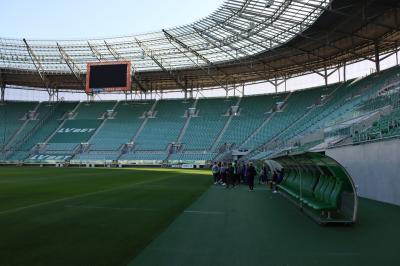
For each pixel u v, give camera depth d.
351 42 43.69
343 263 6.09
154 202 14.07
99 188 20.00
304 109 54.91
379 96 30.41
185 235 8.20
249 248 7.05
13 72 62.69
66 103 73.06
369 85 43.19
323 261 6.20
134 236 8.02
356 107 36.03
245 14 40.09
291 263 6.08
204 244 7.35
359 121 27.14
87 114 69.94
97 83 54.09
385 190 14.05
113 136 63.75
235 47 49.88
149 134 63.06
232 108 64.25
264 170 26.69
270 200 15.29
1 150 63.12
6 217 10.27
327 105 50.44
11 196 15.63
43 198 14.97
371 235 8.23
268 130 55.50
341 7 32.16
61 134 65.50
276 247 7.14
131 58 58.28
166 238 7.87
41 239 7.63
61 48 57.91
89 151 61.28
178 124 64.12
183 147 58.94
